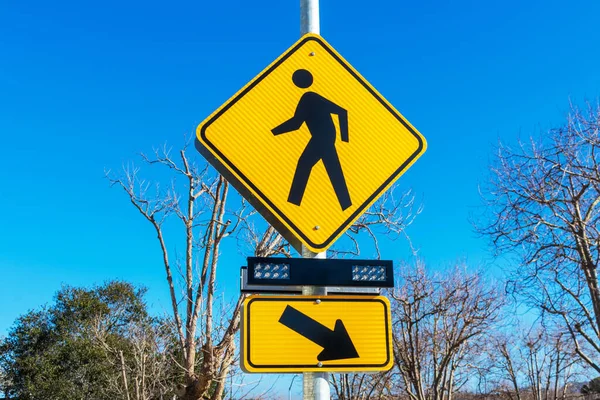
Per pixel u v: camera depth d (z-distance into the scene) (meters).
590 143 13.85
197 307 10.02
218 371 10.18
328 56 3.32
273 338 2.78
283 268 2.79
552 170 13.87
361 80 3.32
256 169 3.10
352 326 2.85
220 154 3.09
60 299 29.55
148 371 14.66
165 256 10.38
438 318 19.48
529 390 33.53
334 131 3.22
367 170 3.21
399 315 19.52
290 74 3.26
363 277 2.85
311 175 3.13
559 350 26.67
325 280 2.81
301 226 3.07
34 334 28.59
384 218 9.53
